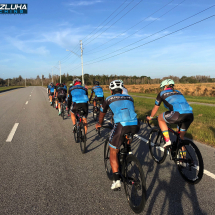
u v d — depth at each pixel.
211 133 6.19
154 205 2.63
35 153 4.61
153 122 8.11
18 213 2.44
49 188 3.04
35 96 25.19
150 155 4.52
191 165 3.17
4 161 4.11
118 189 2.73
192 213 2.46
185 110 3.32
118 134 2.66
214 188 3.04
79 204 2.64
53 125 7.76
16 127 7.33
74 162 4.09
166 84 3.67
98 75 109.75
